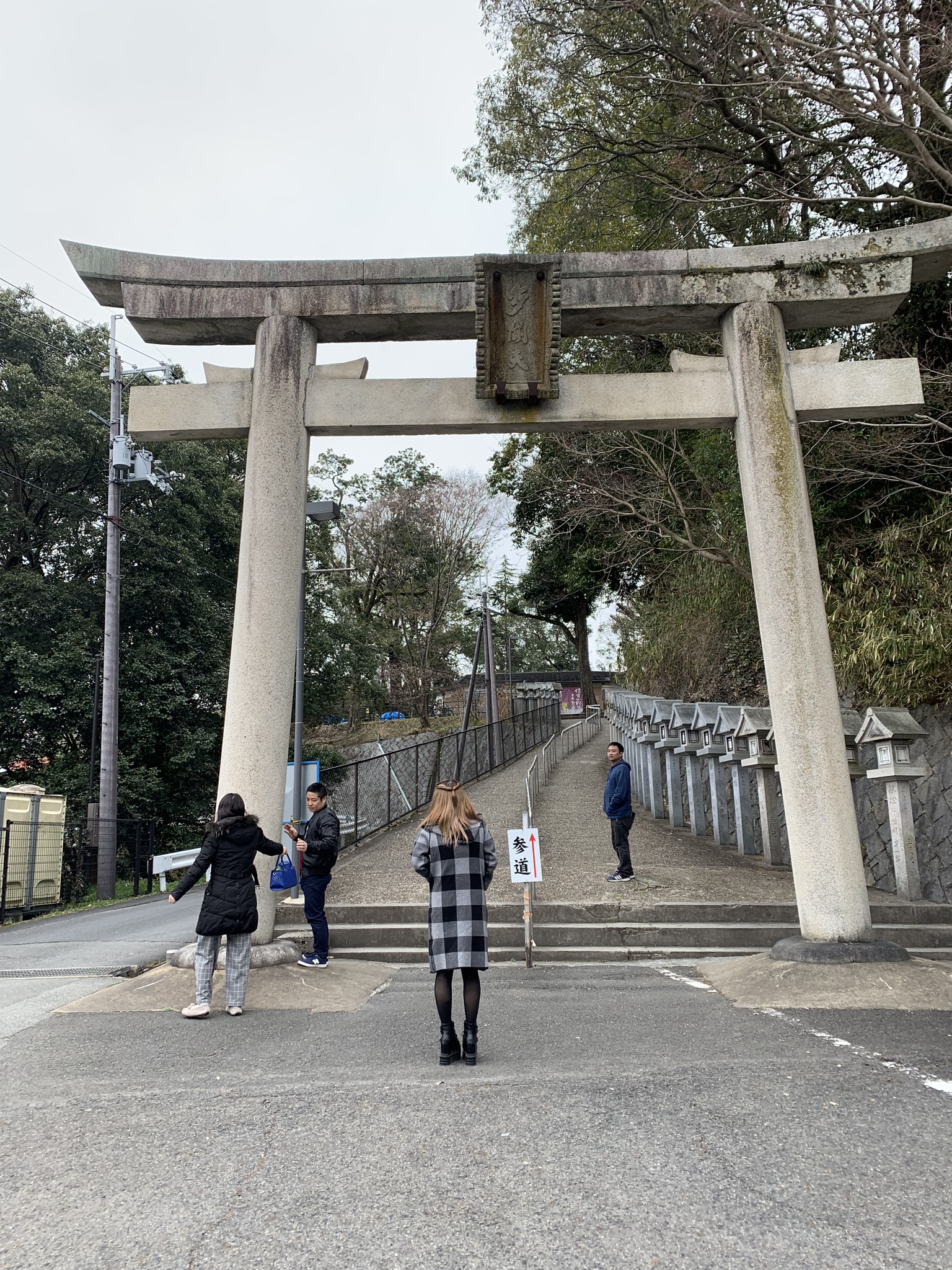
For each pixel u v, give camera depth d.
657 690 20.94
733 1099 3.98
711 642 17.53
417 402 8.41
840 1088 4.12
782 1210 2.87
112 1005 6.41
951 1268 2.50
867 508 11.87
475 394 8.39
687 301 8.35
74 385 20.84
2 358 21.72
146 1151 3.52
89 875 18.27
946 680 10.27
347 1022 5.85
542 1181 3.13
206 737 22.42
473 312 8.35
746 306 8.36
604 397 8.42
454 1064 4.69
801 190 12.62
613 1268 2.54
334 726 42.72
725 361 8.54
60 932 11.73
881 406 8.24
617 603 30.34
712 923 9.05
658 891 10.05
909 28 9.62
